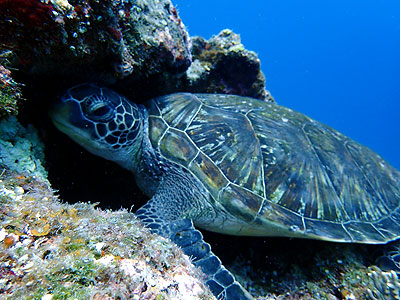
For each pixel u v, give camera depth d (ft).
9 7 0.92
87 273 0.76
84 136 1.55
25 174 1.12
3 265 0.73
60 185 1.58
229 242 1.80
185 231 1.43
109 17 1.18
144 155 1.76
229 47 2.43
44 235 0.86
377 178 1.96
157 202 1.56
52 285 0.71
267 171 1.67
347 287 1.50
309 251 1.71
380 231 1.72
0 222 0.85
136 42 1.46
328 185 1.75
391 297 1.44
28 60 1.12
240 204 1.56
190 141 1.69
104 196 1.78
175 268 0.98
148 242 0.99
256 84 2.70
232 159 1.65
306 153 1.81
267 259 1.73
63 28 1.05
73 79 1.47
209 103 1.92
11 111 1.07
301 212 1.63
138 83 1.75
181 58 1.77
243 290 1.27
